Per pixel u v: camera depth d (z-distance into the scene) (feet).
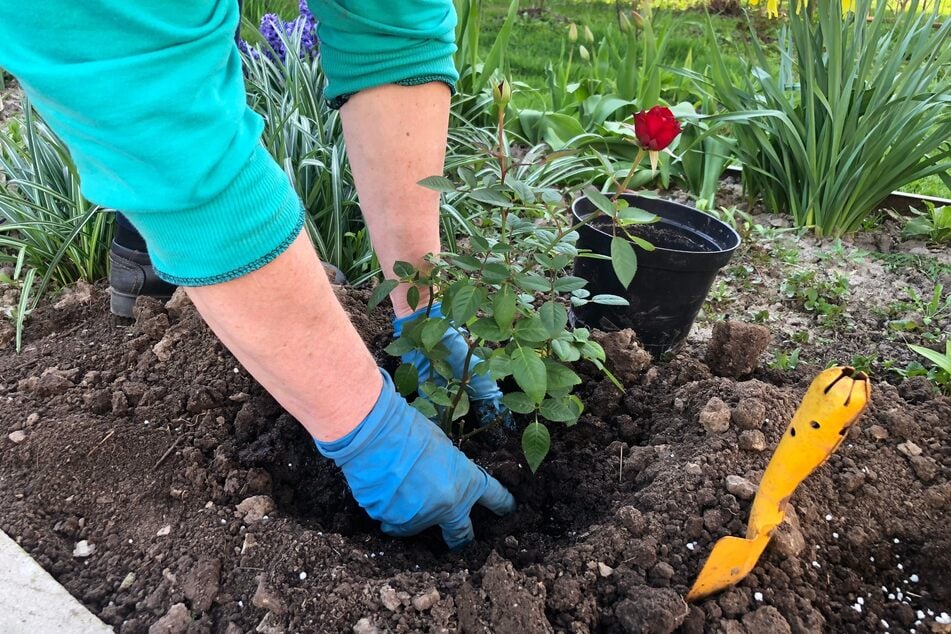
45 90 2.58
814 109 8.95
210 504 4.72
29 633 3.85
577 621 3.94
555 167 9.66
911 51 9.01
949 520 4.73
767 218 9.68
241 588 4.16
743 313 7.61
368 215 5.21
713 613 3.94
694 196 10.16
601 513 4.85
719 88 9.55
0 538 4.38
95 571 4.33
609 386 5.74
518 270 4.54
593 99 11.32
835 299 7.75
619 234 6.13
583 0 19.38
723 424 4.96
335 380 3.75
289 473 5.16
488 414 5.58
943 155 8.57
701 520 4.34
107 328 6.48
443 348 5.19
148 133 2.67
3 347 6.25
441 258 4.76
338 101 4.75
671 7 17.58
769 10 12.25
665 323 6.37
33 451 4.94
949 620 4.16
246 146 2.98
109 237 7.26
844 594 4.29
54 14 2.50
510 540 4.65
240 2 3.59
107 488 4.81
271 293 3.26
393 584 4.08
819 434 3.18
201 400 5.44
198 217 2.92
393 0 4.21
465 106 11.03
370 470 4.18
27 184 7.10
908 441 5.27
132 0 2.55
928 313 7.30
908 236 9.02
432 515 4.36
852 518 4.67
